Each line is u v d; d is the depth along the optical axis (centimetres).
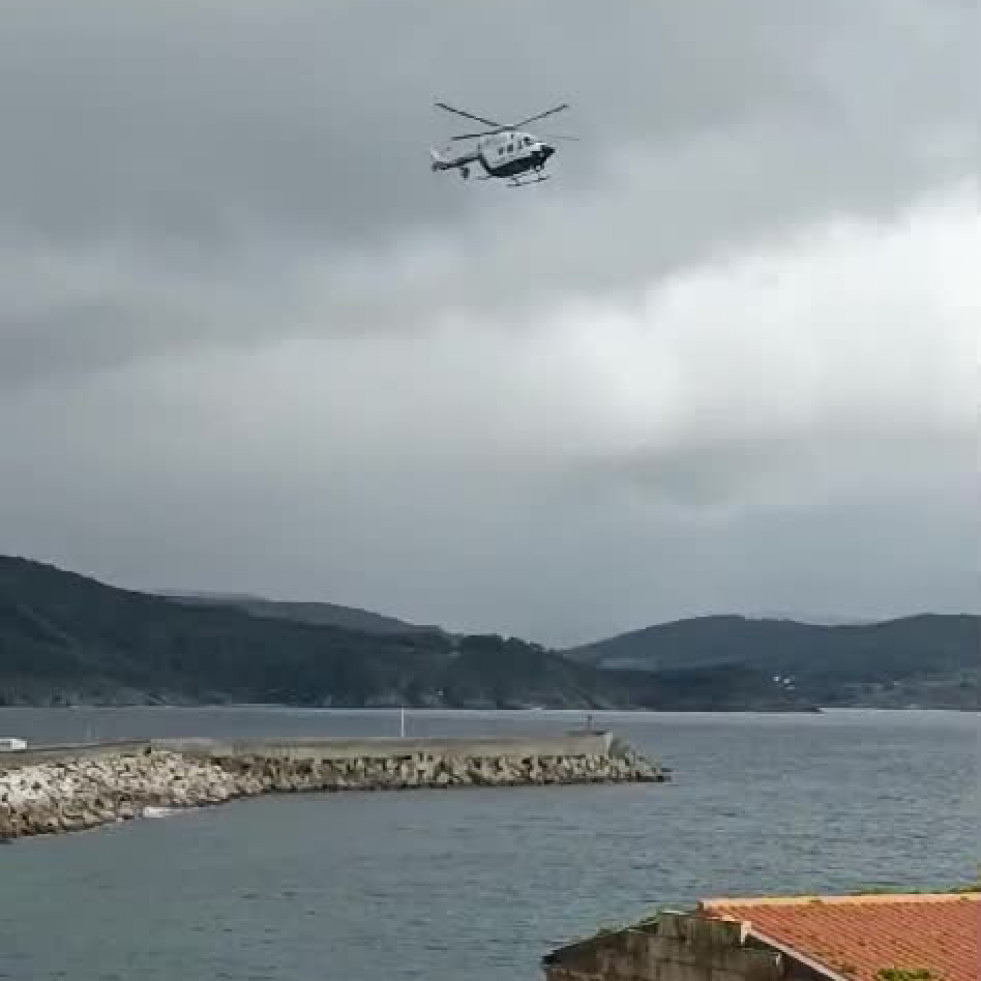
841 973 2989
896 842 13512
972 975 3014
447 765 18662
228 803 15712
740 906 3384
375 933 8269
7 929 8212
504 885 10194
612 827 14275
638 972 3344
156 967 7312
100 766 14912
